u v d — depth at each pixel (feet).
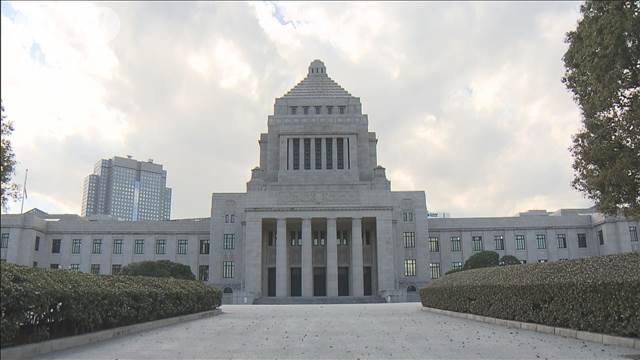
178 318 90.02
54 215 323.37
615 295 53.42
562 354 48.14
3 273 46.78
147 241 285.43
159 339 62.28
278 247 240.32
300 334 68.33
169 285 91.71
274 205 245.65
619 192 67.51
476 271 101.91
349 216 242.58
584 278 60.18
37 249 276.82
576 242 277.64
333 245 239.09
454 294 103.96
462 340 59.98
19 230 264.31
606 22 60.44
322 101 292.40
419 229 272.51
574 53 71.36
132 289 71.97
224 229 271.90
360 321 91.15
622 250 255.09
